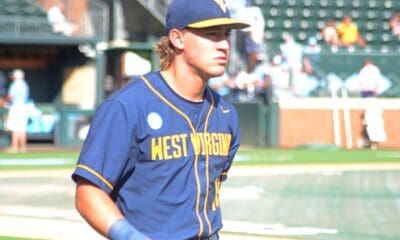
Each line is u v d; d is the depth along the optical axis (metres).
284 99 52.84
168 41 7.75
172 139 7.64
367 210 25.83
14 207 26.44
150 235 7.64
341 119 53.62
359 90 54.50
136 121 7.54
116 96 7.62
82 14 54.44
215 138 7.96
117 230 7.08
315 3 59.47
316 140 53.25
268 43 58.12
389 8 61.47
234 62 54.72
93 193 7.42
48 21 51.75
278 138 52.50
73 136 52.22
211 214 7.90
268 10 58.41
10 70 53.06
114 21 58.22
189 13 7.49
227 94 53.56
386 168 40.03
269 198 28.81
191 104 7.79
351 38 58.81
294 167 40.03
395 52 57.19
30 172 37.47
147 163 7.61
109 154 7.48
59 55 53.59
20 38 49.97
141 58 51.72
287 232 21.56
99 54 51.81
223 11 7.53
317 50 57.31
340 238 20.69
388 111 54.06
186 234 7.65
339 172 37.97
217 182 8.07
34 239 20.06
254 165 40.84
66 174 36.75
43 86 54.16
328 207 26.45
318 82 54.66
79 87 52.88
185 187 7.68
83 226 22.36
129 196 7.71
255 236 20.84
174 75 7.77
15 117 49.28
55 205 26.98
